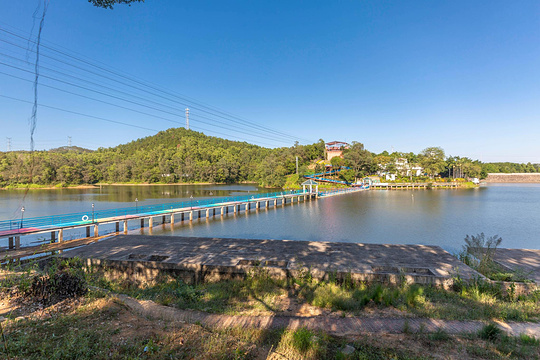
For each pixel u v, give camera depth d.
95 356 5.27
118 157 143.38
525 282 12.07
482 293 11.34
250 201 51.12
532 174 171.00
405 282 11.94
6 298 7.95
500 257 16.50
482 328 7.70
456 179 128.50
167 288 11.88
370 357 6.04
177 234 31.94
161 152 155.38
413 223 38.50
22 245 25.48
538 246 27.31
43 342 5.68
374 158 128.50
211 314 8.69
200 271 13.49
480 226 36.44
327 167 118.31
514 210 50.41
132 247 16.61
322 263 13.86
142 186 123.12
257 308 9.60
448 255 15.29
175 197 72.50
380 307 9.80
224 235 31.62
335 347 6.54
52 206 52.44
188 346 5.89
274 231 33.81
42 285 8.16
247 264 14.05
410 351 6.35
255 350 6.10
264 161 128.75
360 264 13.75
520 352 6.36
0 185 82.31
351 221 40.19
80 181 112.81
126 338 6.00
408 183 112.94
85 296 8.36
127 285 12.70
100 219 29.91
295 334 6.73
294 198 72.62
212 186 123.38
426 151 134.38
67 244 23.72
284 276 12.82
